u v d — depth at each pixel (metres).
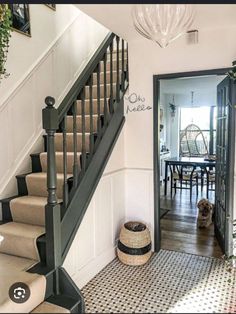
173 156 8.61
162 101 8.11
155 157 3.50
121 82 3.62
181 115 8.57
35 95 3.51
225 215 3.25
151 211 3.57
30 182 3.06
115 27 2.96
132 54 3.50
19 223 2.83
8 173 3.08
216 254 3.41
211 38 3.10
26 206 2.79
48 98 2.29
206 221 4.34
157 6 2.06
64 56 4.07
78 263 2.71
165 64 3.34
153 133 3.48
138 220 3.66
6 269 2.35
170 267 3.10
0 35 2.53
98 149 3.04
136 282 2.80
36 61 3.52
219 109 3.75
